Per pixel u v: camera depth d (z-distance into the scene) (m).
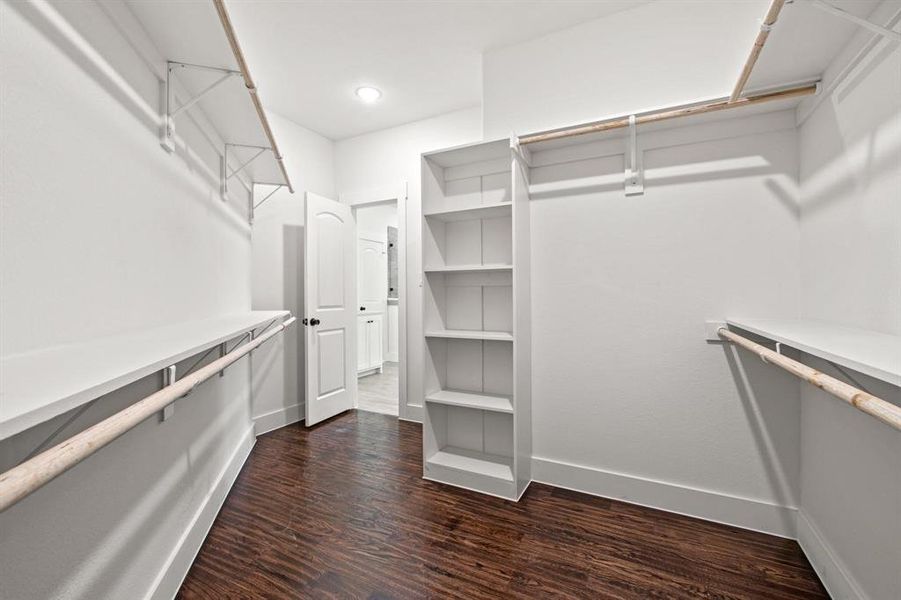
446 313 2.63
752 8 1.86
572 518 1.94
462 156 2.40
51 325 0.86
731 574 1.54
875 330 1.24
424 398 2.39
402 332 3.46
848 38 1.31
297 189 3.46
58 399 0.50
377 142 3.61
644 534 1.81
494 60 2.43
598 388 2.18
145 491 1.29
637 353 2.09
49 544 0.87
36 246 0.83
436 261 2.52
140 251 1.26
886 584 1.14
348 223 3.71
